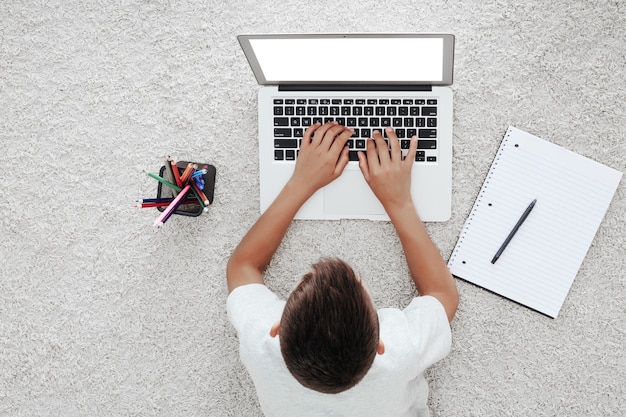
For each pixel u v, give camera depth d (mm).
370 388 871
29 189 1121
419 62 937
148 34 1100
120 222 1109
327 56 925
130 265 1109
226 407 1107
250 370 914
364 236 1075
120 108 1106
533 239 1046
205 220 1094
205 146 1094
